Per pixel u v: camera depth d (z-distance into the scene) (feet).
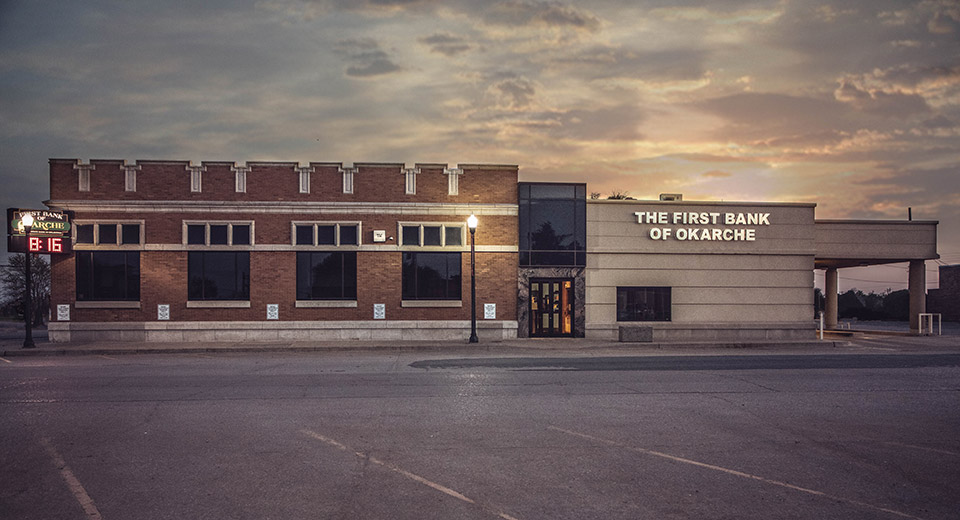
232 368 55.21
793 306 87.30
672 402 39.73
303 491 23.04
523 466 26.20
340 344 73.15
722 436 31.30
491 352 69.31
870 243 93.04
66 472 25.30
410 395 41.88
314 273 79.41
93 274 76.69
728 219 86.38
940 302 152.66
